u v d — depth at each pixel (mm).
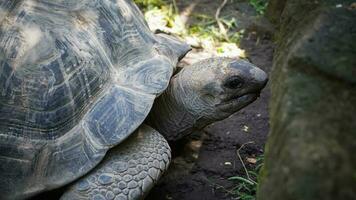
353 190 1054
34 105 2240
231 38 4328
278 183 1265
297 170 1157
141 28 2777
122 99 2326
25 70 2260
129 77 2447
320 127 1241
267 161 1473
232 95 2660
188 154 2998
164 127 2828
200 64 2770
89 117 2268
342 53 1518
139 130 2430
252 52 4164
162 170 2357
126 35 2617
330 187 1076
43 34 2320
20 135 2213
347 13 1809
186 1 4953
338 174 1094
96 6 2564
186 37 4270
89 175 2211
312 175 1123
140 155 2311
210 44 4219
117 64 2479
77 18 2459
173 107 2768
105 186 2199
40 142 2213
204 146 3084
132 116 2283
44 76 2264
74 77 2305
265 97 3609
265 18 4488
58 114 2248
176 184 2748
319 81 1441
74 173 2160
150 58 2615
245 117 3395
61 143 2217
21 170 2178
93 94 2326
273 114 1539
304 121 1284
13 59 2264
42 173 2178
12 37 2297
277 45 2344
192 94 2701
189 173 2842
